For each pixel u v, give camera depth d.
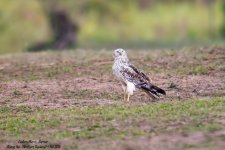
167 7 64.25
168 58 27.25
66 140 14.93
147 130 15.12
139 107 17.77
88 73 25.39
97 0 60.34
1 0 57.75
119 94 20.95
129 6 62.25
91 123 16.19
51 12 58.31
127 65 18.83
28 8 57.97
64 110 18.23
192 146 13.70
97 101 19.78
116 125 15.80
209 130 14.73
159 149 13.63
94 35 59.12
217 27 62.34
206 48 29.16
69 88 22.56
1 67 27.89
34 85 23.50
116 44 54.84
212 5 63.91
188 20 62.78
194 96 19.92
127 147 13.90
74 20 58.84
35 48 55.38
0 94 22.00
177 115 16.33
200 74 23.95
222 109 16.78
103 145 14.25
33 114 17.98
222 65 24.98
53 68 26.81
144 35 60.53
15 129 16.25
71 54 31.84
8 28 56.97
